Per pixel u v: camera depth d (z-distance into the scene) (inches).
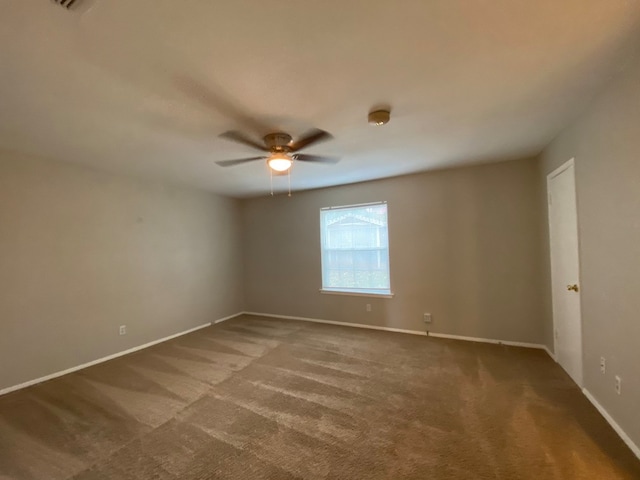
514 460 70.3
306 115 87.0
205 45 55.4
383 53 59.7
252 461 72.7
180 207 183.0
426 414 90.2
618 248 75.5
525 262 143.3
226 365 131.3
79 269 134.2
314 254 201.2
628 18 51.9
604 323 83.7
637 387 69.6
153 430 85.7
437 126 98.4
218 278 207.6
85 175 137.3
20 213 117.0
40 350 120.8
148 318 161.9
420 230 166.2
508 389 103.3
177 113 83.4
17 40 52.1
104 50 55.9
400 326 173.5
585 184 91.0
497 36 55.8
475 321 154.6
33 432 85.9
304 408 95.4
